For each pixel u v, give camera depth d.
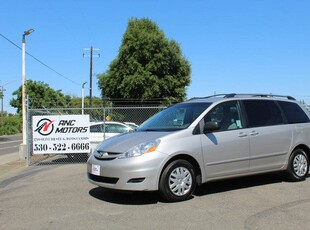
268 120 8.44
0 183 9.91
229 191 7.93
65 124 13.27
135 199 7.36
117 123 15.07
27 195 8.18
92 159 7.32
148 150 6.84
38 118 13.25
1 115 64.75
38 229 5.73
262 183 8.68
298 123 8.92
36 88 68.88
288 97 9.29
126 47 46.34
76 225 5.86
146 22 48.34
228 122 7.86
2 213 6.71
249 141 7.96
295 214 6.24
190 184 7.20
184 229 5.57
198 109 7.82
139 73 45.56
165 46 46.47
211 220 5.98
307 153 9.08
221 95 8.42
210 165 7.44
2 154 20.69
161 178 6.90
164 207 6.75
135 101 46.41
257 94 8.70
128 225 5.79
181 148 7.09
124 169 6.72
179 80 47.66
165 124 7.90
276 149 8.38
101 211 6.61
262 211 6.43
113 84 47.41
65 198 7.67
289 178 8.76
